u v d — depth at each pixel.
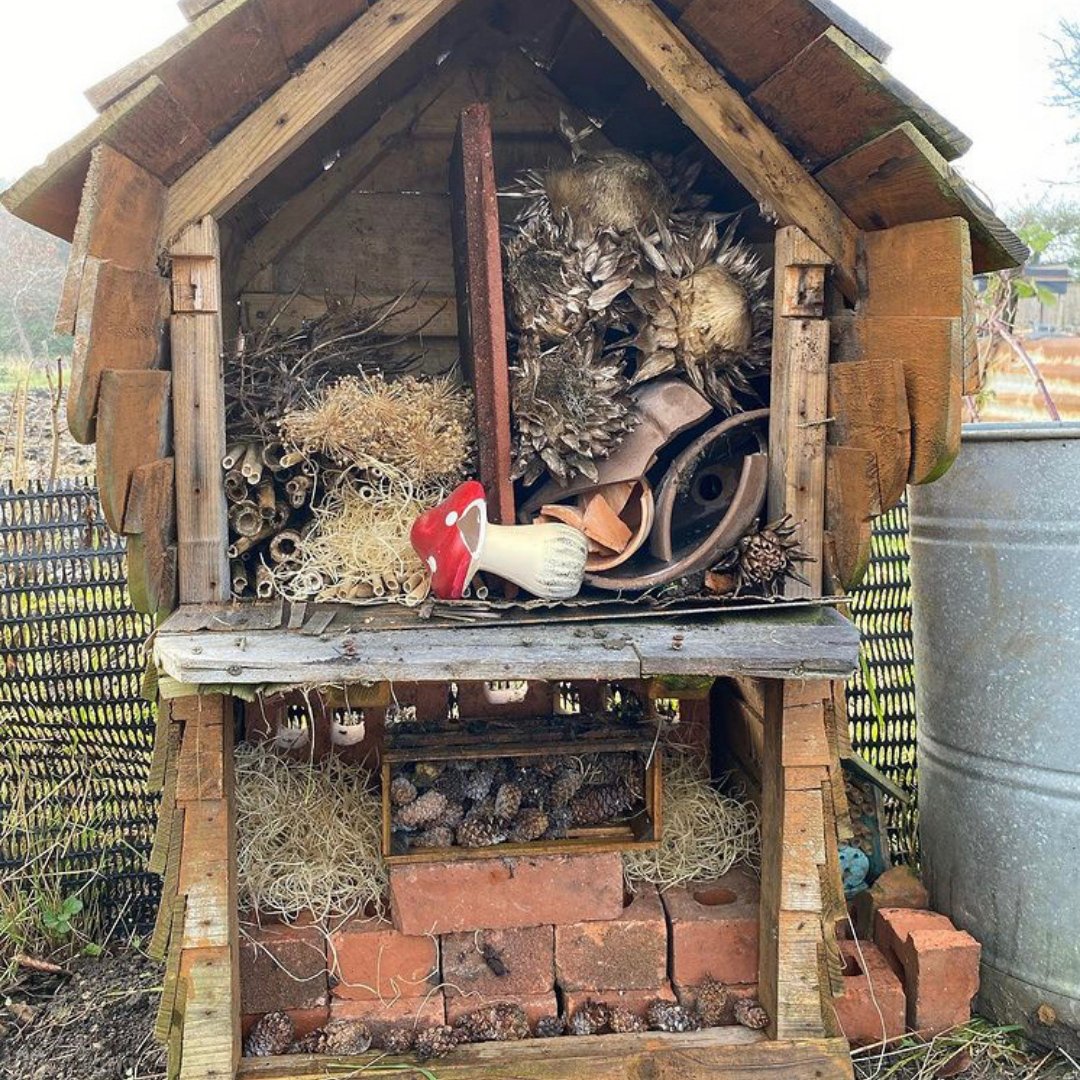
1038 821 2.41
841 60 1.71
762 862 2.20
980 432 2.42
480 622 1.90
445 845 2.20
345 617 1.93
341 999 2.20
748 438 2.29
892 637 3.16
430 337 2.71
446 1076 2.02
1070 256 9.99
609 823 2.30
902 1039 2.39
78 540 2.98
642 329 2.17
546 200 2.28
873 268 1.97
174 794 2.01
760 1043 2.11
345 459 2.07
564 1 2.38
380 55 1.86
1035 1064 2.39
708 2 1.79
